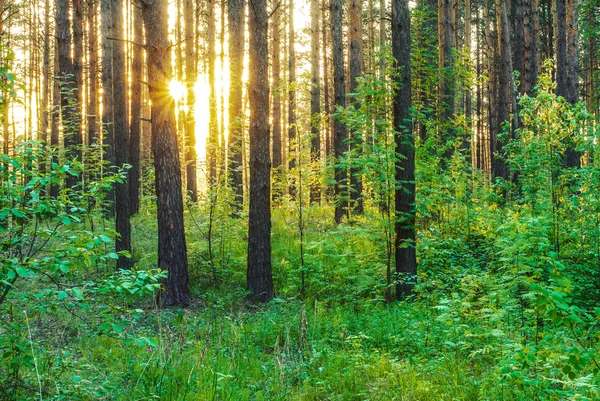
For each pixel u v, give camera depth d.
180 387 5.18
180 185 9.43
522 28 20.38
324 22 27.23
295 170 11.75
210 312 8.54
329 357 6.32
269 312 8.56
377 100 10.12
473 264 10.27
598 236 8.79
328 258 10.96
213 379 5.29
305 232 13.80
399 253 9.91
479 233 12.12
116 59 12.35
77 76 15.30
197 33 24.00
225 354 6.56
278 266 11.29
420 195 10.98
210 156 13.02
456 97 15.62
